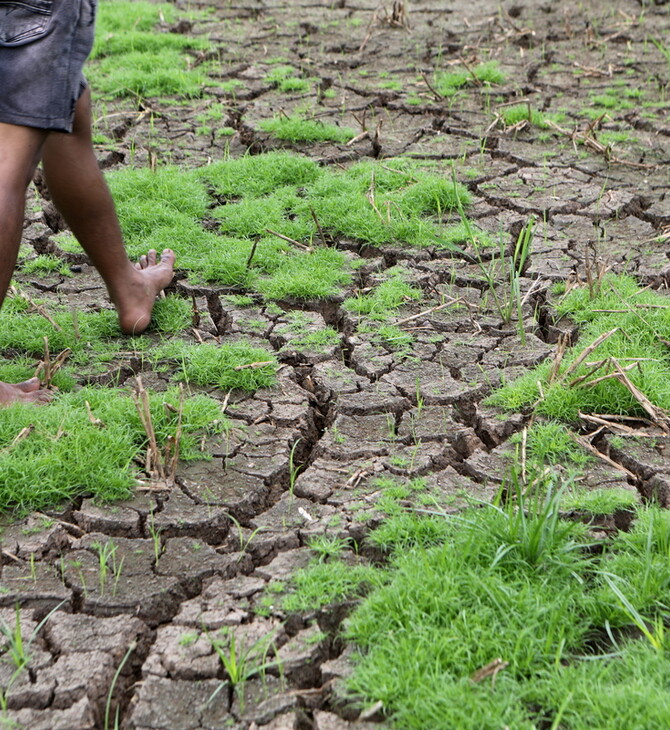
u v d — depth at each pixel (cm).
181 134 575
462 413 344
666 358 360
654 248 448
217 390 351
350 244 455
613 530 285
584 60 688
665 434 323
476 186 509
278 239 452
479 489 299
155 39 710
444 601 245
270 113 599
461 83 642
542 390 338
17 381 347
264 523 288
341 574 264
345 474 309
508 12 796
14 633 247
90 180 343
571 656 239
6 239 303
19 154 304
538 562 261
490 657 235
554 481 301
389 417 335
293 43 729
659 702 218
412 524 278
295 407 343
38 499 290
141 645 251
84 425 314
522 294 412
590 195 495
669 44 713
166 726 225
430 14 798
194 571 271
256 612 255
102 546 278
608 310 379
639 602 252
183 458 312
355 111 605
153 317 389
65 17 298
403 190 493
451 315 399
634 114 595
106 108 608
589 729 215
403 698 224
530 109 587
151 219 460
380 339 381
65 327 381
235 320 394
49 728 224
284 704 230
